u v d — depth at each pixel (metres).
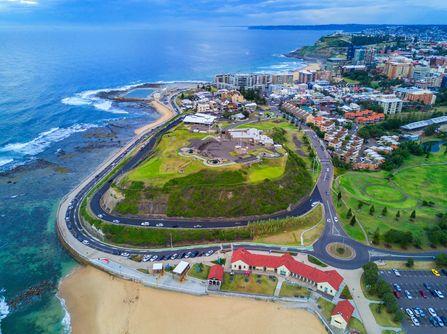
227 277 113.88
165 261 122.00
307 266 114.12
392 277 115.25
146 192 151.25
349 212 148.00
